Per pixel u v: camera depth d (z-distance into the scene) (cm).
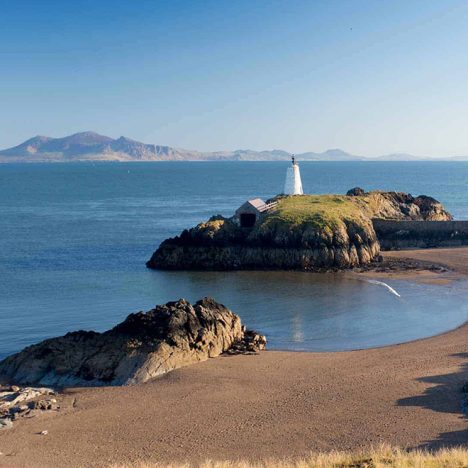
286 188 13412
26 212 18075
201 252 9762
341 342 6069
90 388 4944
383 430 3984
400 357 5547
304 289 8275
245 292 8106
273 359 5569
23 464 3659
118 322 6725
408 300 7700
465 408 4275
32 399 4694
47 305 7400
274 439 3966
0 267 9725
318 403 4534
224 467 3372
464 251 11056
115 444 3959
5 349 5812
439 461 3166
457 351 5653
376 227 11675
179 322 5584
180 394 4788
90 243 12200
